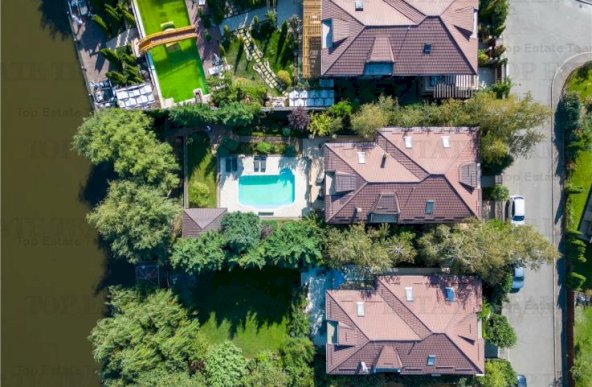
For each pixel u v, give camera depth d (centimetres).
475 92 4434
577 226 4688
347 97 4534
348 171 4141
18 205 4772
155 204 4122
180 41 4600
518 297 4722
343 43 4156
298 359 4438
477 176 4125
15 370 4753
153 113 4534
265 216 4703
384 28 4062
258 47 4650
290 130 4638
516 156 4634
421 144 4134
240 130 4684
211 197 4709
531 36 4628
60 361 4788
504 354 4728
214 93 4522
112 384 4244
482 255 4000
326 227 4356
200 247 4256
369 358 4200
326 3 4194
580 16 4628
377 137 4209
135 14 4634
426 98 4581
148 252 4328
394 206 4128
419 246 4328
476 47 4191
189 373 4456
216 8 4475
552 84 4641
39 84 4769
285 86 4628
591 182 4656
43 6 4734
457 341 4116
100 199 4806
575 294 4644
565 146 4647
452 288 4191
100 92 4706
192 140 4697
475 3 4150
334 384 4353
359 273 4422
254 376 4350
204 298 4738
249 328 4728
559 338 4725
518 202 4538
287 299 4725
